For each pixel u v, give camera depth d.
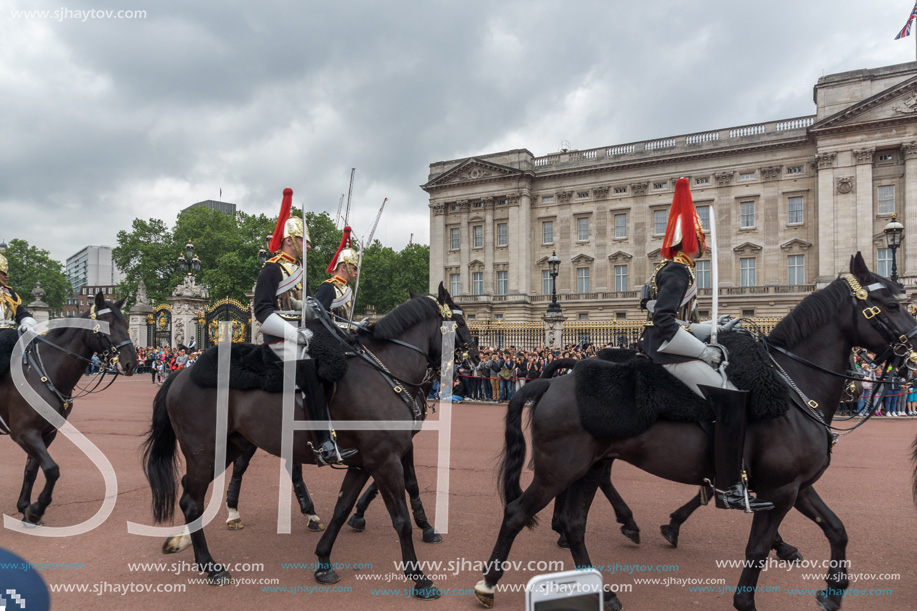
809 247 48.62
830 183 46.69
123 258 76.56
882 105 44.84
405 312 6.26
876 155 46.00
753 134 51.47
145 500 8.06
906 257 43.88
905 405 18.86
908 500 8.18
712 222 5.05
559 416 4.92
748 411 4.67
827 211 46.72
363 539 6.71
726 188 51.91
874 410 5.32
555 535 6.83
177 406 5.79
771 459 4.69
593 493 5.40
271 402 5.66
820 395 5.14
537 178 59.28
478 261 60.72
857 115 45.56
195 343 33.09
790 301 48.38
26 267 88.44
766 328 21.34
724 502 4.65
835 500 8.18
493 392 22.89
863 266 5.26
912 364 4.94
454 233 62.84
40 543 6.39
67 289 92.75
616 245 56.00
